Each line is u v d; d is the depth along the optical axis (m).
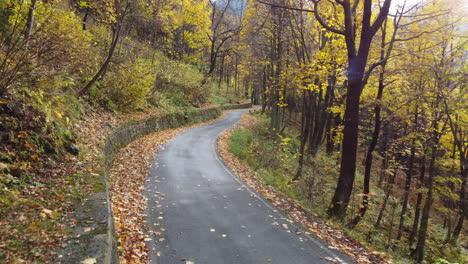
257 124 27.23
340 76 11.95
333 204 8.17
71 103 9.23
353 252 5.32
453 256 11.51
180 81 25.38
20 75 4.98
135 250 4.33
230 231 5.58
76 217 3.65
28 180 4.38
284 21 14.02
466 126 10.53
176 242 4.91
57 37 5.75
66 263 2.62
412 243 11.40
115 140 10.62
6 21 5.59
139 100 15.39
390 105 10.62
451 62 10.38
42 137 5.46
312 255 4.92
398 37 11.16
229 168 11.32
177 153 12.76
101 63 14.00
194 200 7.16
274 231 5.78
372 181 17.53
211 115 29.12
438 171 12.81
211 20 34.72
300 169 13.33
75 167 5.69
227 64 53.38
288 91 16.23
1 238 2.75
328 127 20.69
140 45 21.47
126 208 5.86
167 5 17.94
